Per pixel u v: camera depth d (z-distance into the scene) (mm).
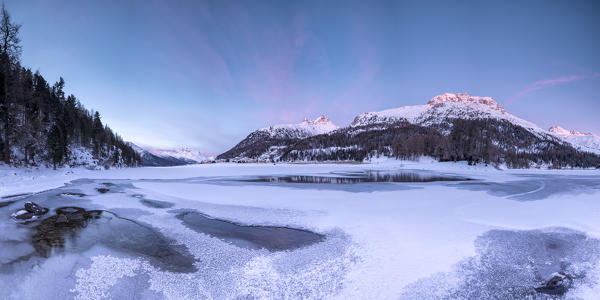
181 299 6293
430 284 7039
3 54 31906
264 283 7051
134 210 15625
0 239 9898
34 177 29203
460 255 8891
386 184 30906
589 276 7648
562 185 29719
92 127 95625
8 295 6336
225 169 77500
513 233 11234
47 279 7098
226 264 8180
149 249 9328
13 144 36344
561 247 9758
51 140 45250
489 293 6699
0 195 19500
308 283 7062
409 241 10164
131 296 6391
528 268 8094
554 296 6637
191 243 10008
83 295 6402
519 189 25703
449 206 16828
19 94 36469
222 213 15023
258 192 23516
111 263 8109
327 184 31156
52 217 13492
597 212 15266
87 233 10938
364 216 14102
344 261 8422
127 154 119312
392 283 7070
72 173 42531
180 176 45938
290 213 14953
